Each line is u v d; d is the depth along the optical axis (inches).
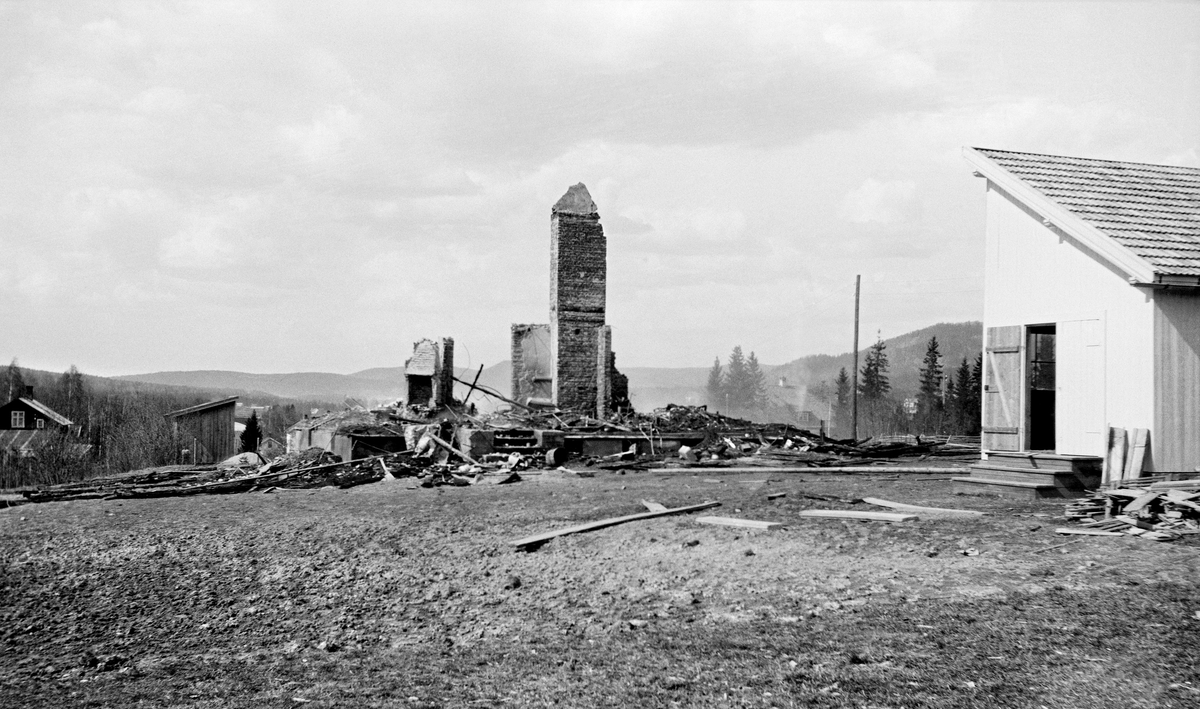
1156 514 453.1
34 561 578.2
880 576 404.2
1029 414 665.6
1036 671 273.4
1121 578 358.6
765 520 565.0
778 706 265.3
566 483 928.3
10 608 461.7
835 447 1225.4
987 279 677.9
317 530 653.9
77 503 882.1
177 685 324.2
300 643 382.3
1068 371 608.4
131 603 465.1
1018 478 603.8
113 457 1932.8
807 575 421.1
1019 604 337.4
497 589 457.1
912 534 481.7
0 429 2487.7
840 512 554.3
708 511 620.1
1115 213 602.2
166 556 581.6
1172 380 553.6
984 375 675.4
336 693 303.1
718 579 432.5
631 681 297.0
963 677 273.7
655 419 1408.7
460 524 649.0
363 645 374.6
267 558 563.5
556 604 418.9
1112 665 271.6
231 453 2170.3
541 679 306.8
